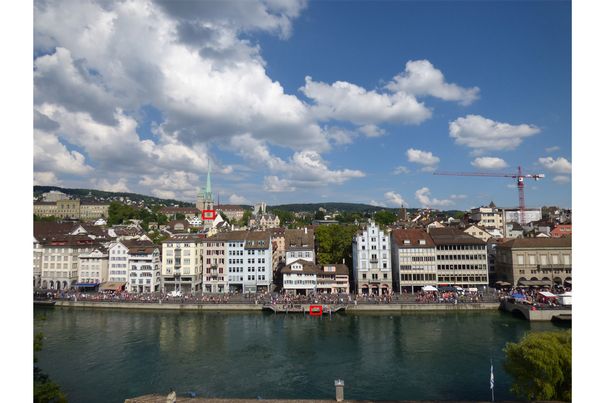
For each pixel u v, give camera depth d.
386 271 132.75
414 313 109.75
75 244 148.50
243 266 140.62
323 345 83.44
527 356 50.53
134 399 50.28
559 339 53.59
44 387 44.31
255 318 106.88
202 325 100.25
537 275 129.25
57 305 121.12
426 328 94.94
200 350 80.88
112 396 60.09
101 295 126.75
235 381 65.44
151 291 141.25
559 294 109.94
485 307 110.56
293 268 131.50
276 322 102.62
